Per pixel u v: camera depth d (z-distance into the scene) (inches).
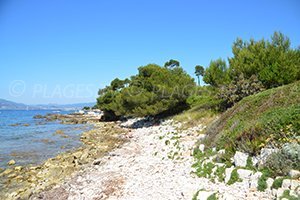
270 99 533.6
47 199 418.0
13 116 3442.4
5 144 1004.6
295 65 807.7
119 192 394.6
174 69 1457.9
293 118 391.9
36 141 1075.9
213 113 953.5
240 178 352.2
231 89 863.7
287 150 336.8
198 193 326.0
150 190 383.9
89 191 419.5
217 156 447.2
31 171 617.9
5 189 502.0
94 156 719.1
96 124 1840.6
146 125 1365.7
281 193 280.1
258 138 407.8
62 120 2385.6
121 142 946.1
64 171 583.2
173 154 587.2
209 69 1048.2
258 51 906.7
